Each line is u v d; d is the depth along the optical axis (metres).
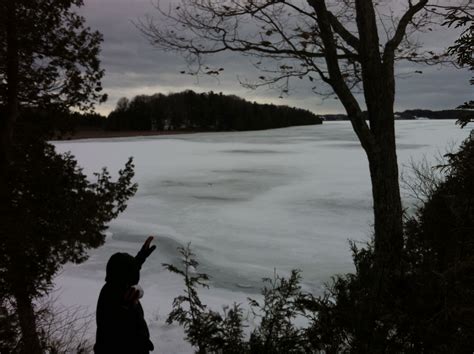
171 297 9.38
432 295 2.78
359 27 5.24
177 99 138.12
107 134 106.75
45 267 4.66
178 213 19.02
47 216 4.73
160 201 21.77
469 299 2.63
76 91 5.41
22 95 5.24
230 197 22.80
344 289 3.42
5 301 4.54
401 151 39.94
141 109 135.88
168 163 39.19
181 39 5.56
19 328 4.43
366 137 5.20
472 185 3.12
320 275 11.25
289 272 11.54
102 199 5.39
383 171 5.19
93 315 6.95
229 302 9.02
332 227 16.33
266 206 20.33
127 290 2.81
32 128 5.17
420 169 15.65
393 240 3.41
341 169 32.78
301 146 57.16
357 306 3.12
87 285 9.57
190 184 27.25
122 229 15.68
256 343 3.49
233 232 15.81
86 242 5.18
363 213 18.41
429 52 5.80
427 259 2.99
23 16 4.78
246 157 43.78
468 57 2.97
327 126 143.62
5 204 4.41
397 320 2.81
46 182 4.82
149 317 7.37
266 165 36.72
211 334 3.54
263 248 13.85
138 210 19.66
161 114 136.00
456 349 2.55
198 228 16.45
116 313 2.79
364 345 2.93
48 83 5.37
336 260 12.51
